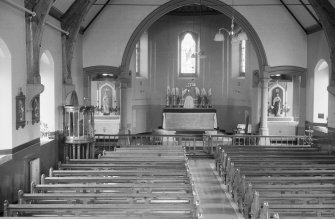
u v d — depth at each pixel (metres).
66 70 19.91
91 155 19.28
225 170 16.80
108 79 25.83
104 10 24.31
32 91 14.65
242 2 24.22
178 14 31.12
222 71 30.95
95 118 26.89
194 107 29.38
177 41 31.41
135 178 12.16
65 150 18.88
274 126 26.19
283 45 24.39
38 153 15.94
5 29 12.65
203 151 23.12
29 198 10.02
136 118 29.95
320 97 23.22
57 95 19.00
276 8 24.22
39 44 15.00
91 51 24.52
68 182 12.07
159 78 31.44
